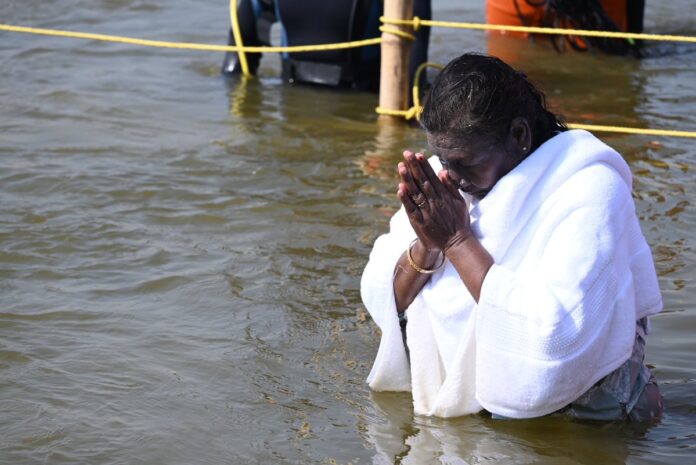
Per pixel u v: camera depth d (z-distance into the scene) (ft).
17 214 15.53
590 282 9.00
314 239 14.90
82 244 14.53
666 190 16.89
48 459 9.27
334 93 23.56
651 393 10.19
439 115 8.93
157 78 24.27
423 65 22.07
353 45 22.13
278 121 21.17
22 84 23.31
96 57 25.89
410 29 21.22
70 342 11.61
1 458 9.25
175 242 14.71
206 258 14.16
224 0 32.07
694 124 21.13
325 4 23.15
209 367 11.12
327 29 23.36
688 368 11.16
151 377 10.84
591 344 9.02
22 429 9.75
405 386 10.57
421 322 9.91
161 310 12.55
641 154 18.94
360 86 23.84
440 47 27.84
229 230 15.23
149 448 9.51
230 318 12.37
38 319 12.18
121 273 13.62
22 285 13.16
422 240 9.31
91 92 22.81
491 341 9.16
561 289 8.99
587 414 9.95
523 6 28.27
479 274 9.16
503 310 9.05
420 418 10.09
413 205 9.16
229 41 24.71
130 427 9.86
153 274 13.60
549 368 8.98
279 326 12.17
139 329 12.00
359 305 12.80
